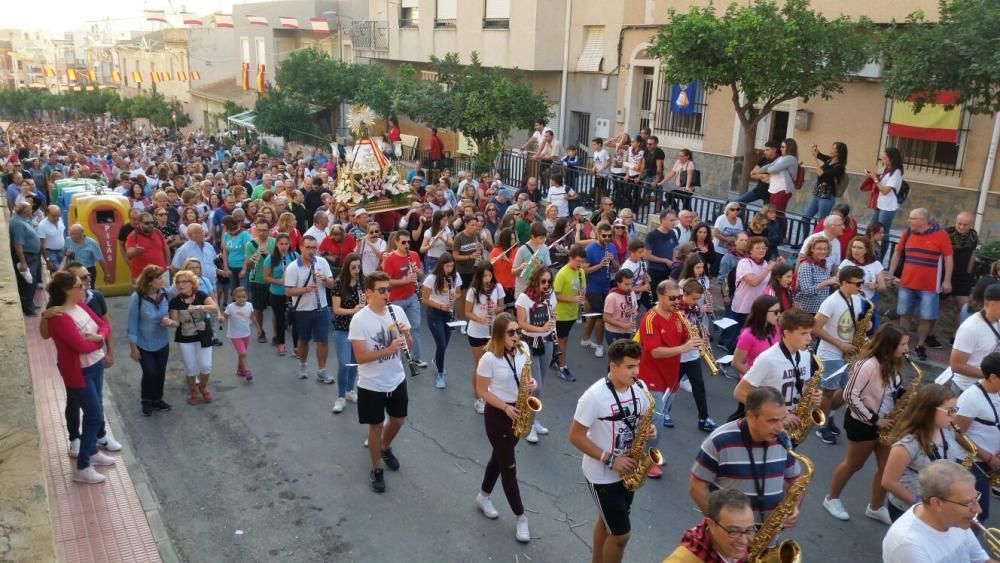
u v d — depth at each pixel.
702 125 18.00
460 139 24.52
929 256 9.63
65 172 23.19
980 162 13.34
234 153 29.36
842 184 12.40
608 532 5.28
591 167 19.09
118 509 6.61
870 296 9.07
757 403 4.32
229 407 8.80
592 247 10.49
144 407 8.51
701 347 7.01
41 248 12.71
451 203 15.79
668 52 12.90
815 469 7.38
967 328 6.55
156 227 12.41
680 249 10.42
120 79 71.38
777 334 7.04
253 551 6.07
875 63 12.80
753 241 9.51
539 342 8.04
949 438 5.15
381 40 28.81
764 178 12.91
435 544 6.15
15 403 4.63
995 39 9.37
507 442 6.09
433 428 8.25
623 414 5.12
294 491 6.95
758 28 12.30
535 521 6.49
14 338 5.45
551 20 21.50
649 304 10.81
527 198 14.17
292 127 30.58
